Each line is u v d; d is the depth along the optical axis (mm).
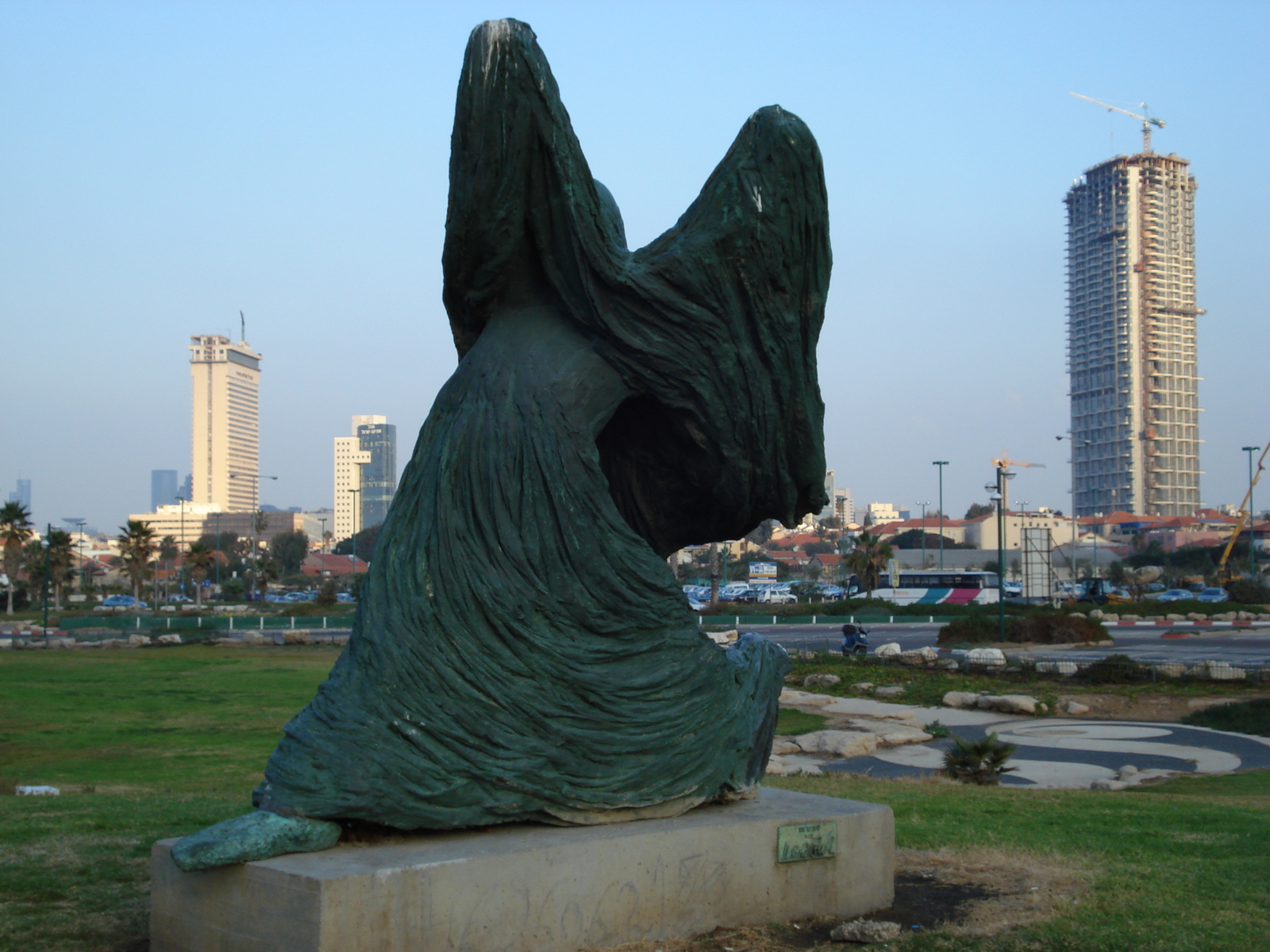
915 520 121062
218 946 4703
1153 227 159875
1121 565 91125
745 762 6293
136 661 32844
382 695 5059
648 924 5340
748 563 106875
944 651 33969
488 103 5695
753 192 6168
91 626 50062
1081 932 5727
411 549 5430
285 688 25344
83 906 5859
